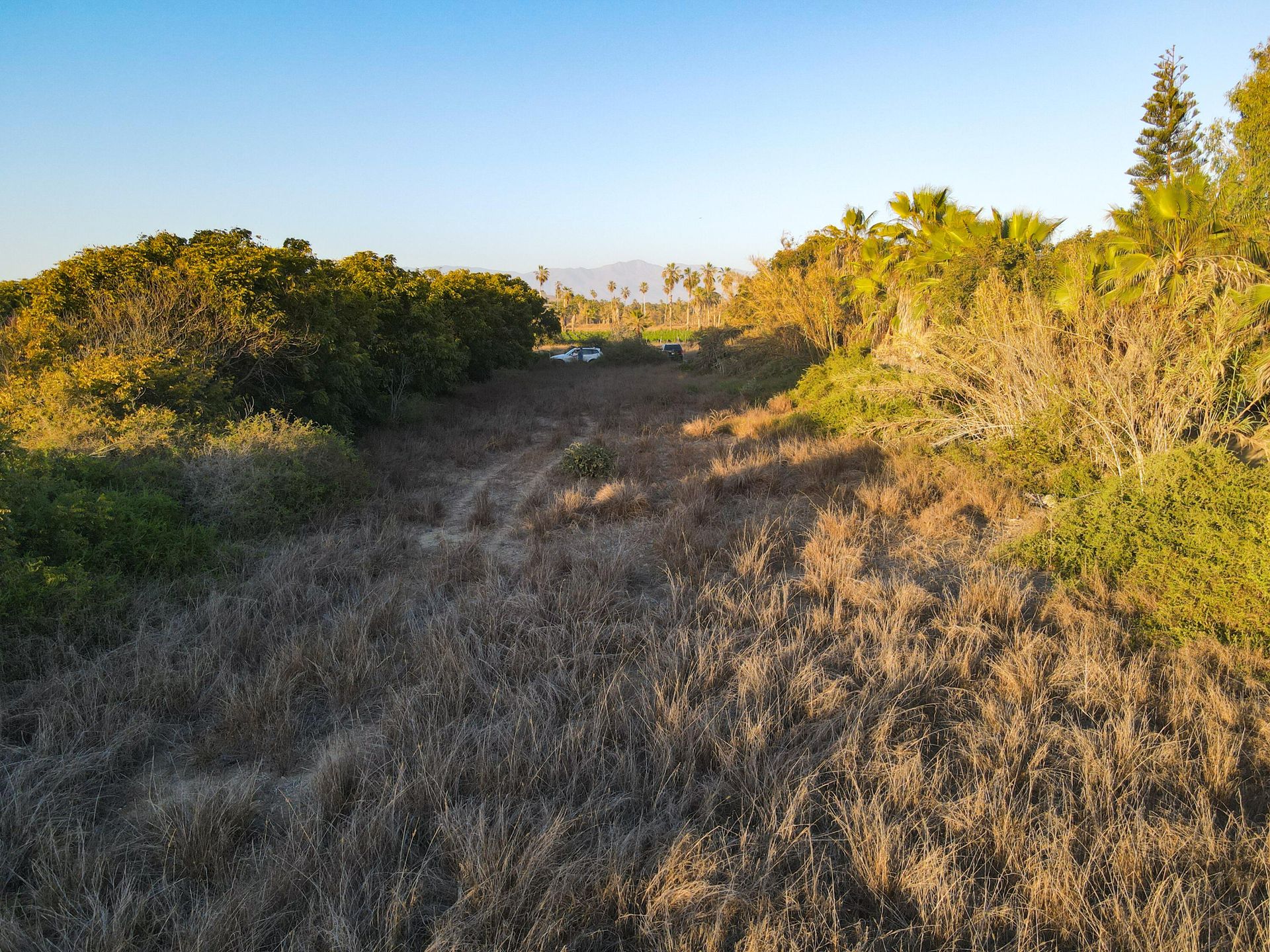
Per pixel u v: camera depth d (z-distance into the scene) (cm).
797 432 1204
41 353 858
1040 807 301
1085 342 802
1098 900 258
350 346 1236
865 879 268
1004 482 793
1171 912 249
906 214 1557
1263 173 876
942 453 945
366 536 702
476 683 409
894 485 821
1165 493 564
